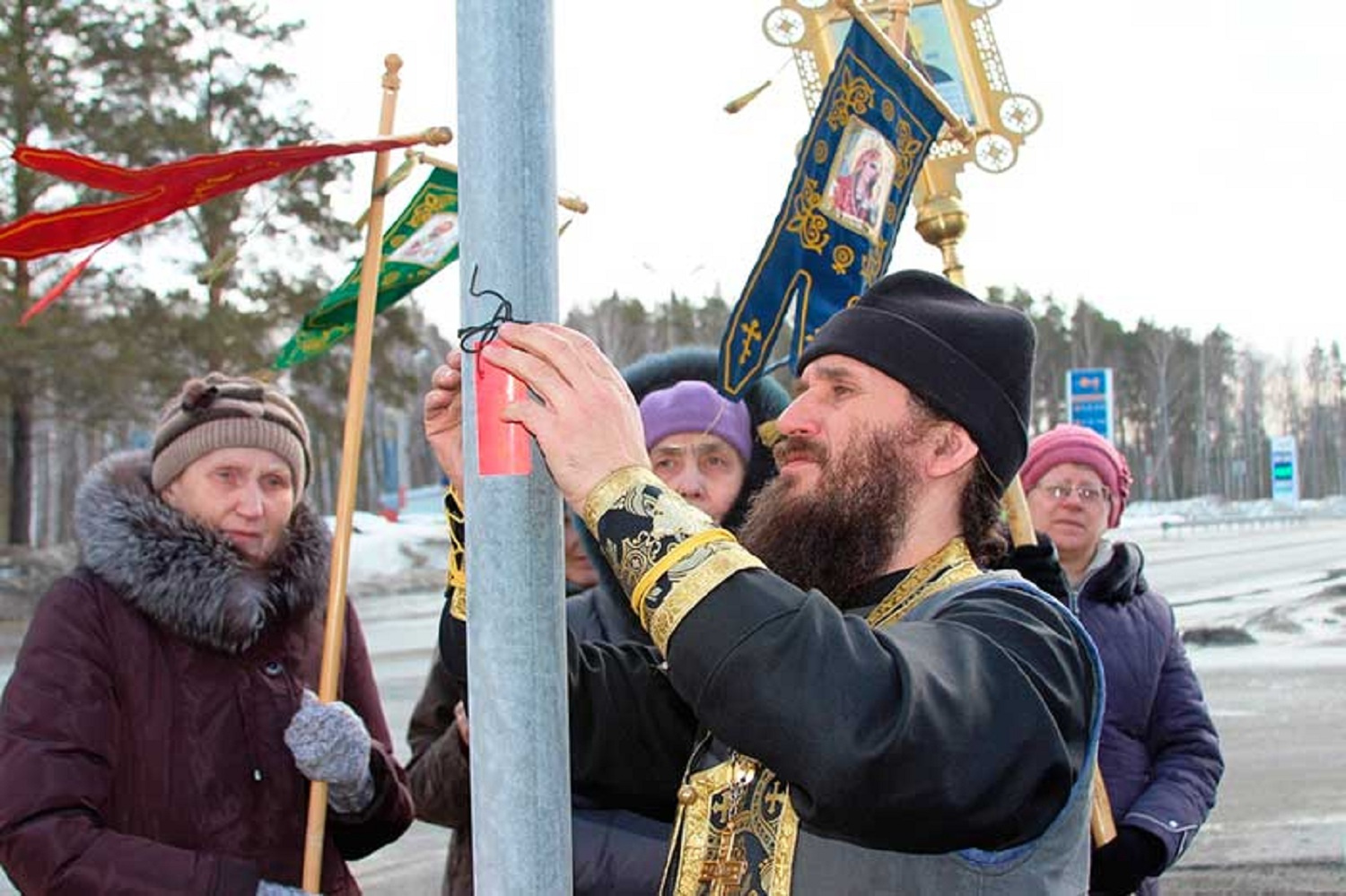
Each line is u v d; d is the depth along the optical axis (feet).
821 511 5.19
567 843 4.30
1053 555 8.20
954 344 5.23
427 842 19.38
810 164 7.06
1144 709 10.16
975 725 4.17
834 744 4.01
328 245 67.26
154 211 5.29
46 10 62.95
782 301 6.93
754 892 4.81
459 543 5.90
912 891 4.57
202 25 67.31
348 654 8.96
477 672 4.31
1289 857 17.17
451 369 5.71
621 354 142.00
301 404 74.54
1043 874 4.60
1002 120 8.71
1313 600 40.78
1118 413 213.46
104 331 65.31
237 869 7.18
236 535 8.10
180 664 7.67
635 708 6.16
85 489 7.98
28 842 6.98
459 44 4.29
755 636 4.14
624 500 4.33
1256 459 226.58
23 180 61.31
